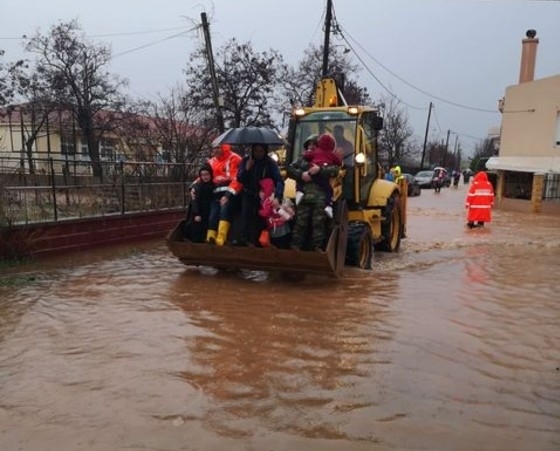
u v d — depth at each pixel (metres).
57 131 32.59
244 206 7.67
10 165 18.23
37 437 3.42
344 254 8.07
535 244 12.55
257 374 4.41
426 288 7.55
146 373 4.41
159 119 22.83
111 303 6.56
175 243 7.98
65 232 10.06
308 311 6.24
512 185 25.72
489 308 6.54
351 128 9.03
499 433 3.48
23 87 30.03
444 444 3.34
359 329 5.61
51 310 6.25
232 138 7.26
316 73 30.61
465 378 4.38
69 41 29.55
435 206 25.62
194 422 3.60
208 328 5.59
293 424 3.58
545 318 6.13
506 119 25.81
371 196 9.91
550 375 4.47
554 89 23.19
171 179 13.39
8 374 4.41
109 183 11.42
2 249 8.99
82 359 4.73
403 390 4.12
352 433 3.46
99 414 3.72
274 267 7.64
